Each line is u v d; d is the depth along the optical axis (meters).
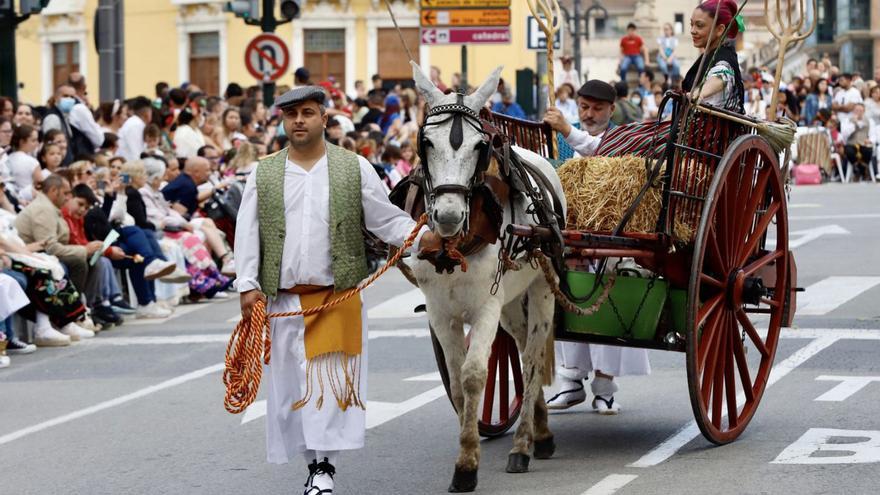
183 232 23.25
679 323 11.94
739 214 12.31
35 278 19.00
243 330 10.02
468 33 31.28
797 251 25.28
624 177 11.83
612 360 13.28
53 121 24.11
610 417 13.41
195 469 11.81
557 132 13.43
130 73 52.66
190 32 51.94
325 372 9.87
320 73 51.12
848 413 12.90
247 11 29.78
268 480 11.33
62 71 53.00
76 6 52.12
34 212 19.69
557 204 11.65
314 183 10.03
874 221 29.38
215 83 51.91
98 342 19.34
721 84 12.83
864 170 42.94
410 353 17.28
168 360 17.70
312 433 9.82
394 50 50.97
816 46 95.88
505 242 10.82
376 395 14.68
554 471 11.28
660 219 11.56
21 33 53.03
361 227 10.14
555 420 13.41
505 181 10.81
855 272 22.52
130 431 13.52
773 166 12.73
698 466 11.16
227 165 26.20
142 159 22.94
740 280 12.16
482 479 11.10
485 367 10.59
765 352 12.90
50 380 16.62
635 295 11.95
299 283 10.01
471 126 10.14
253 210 10.04
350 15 50.81
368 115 34.22
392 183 27.58
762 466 11.02
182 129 26.45
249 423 13.70
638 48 52.59
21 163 21.53
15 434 13.61
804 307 19.45
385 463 11.76
